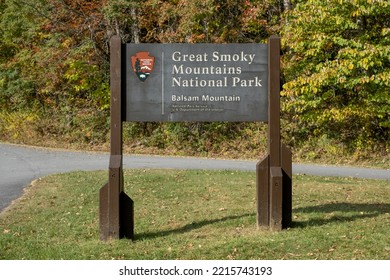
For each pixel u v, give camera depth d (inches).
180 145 1017.5
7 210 444.5
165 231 370.9
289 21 821.9
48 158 829.8
